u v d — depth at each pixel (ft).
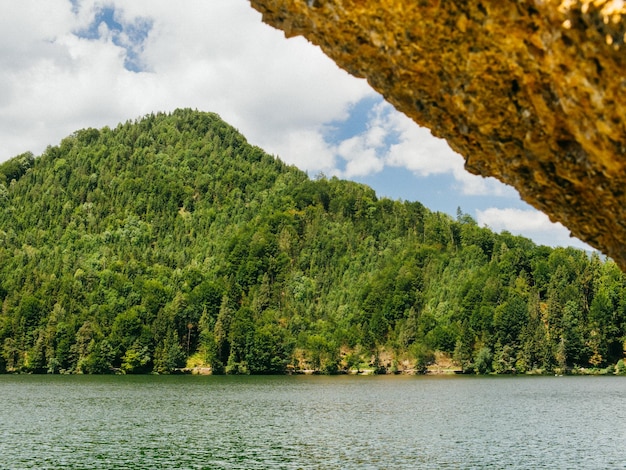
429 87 29.30
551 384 341.62
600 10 19.70
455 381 370.94
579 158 26.48
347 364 456.86
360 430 154.92
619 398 250.78
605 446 131.13
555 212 31.35
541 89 25.02
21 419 174.60
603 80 21.36
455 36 25.46
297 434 147.54
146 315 483.10
